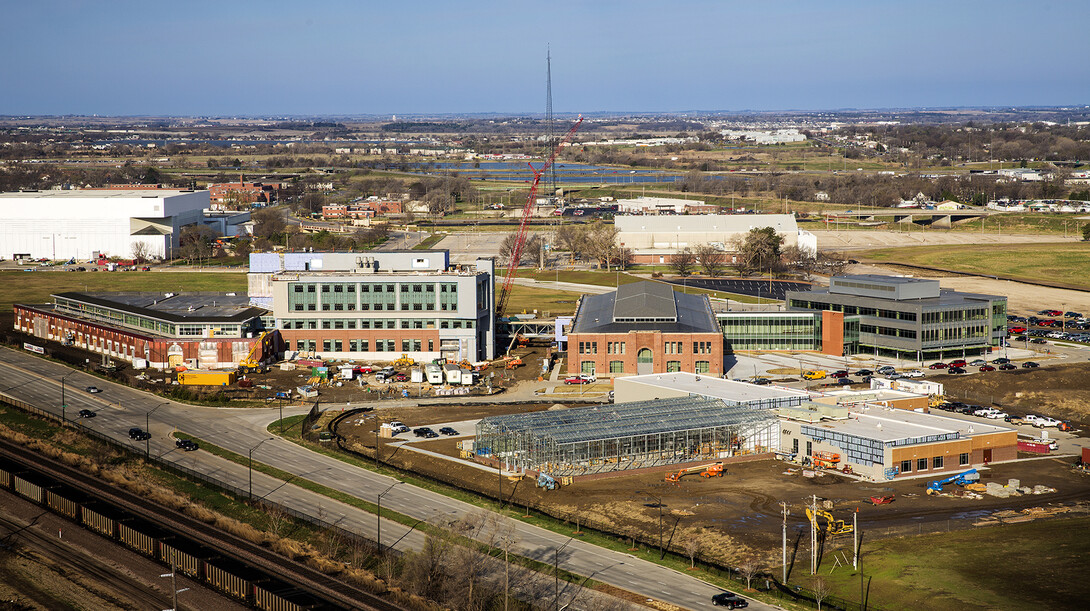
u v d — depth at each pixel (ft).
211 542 501.15
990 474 610.65
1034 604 430.61
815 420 655.35
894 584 453.99
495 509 552.41
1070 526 518.37
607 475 613.52
